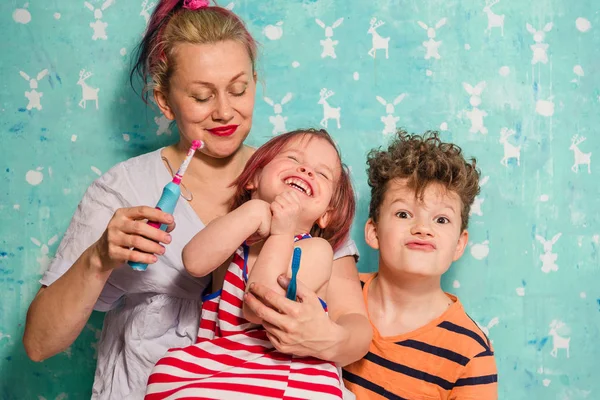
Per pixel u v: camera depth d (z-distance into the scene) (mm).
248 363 1122
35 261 1718
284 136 1316
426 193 1347
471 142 1688
